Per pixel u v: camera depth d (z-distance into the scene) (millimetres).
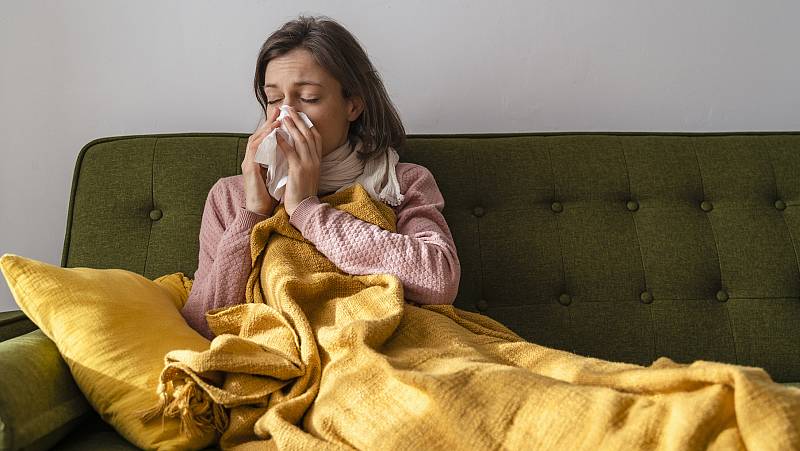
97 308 1152
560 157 1701
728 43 1992
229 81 1889
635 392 892
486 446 871
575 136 1744
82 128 1859
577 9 1952
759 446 726
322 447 942
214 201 1531
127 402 1078
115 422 1083
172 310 1316
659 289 1626
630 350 1591
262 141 1425
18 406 981
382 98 1580
